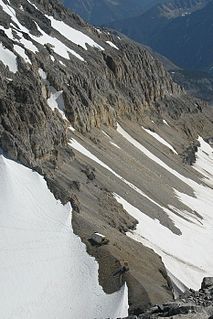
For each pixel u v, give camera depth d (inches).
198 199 4488.2
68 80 4180.6
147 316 1571.1
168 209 3754.9
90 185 3129.9
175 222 3595.0
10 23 4284.0
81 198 2896.2
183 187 4507.9
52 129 3250.5
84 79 4429.1
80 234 2461.9
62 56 4584.2
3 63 3506.4
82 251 2343.8
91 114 4160.9
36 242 2273.6
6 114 2896.2
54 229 2406.5
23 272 2080.5
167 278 2600.9
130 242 2723.9
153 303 2119.8
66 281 2145.7
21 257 2150.6
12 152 2738.7
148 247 2893.7
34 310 1941.4
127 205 3282.5
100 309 2058.3
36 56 3988.7
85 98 4188.0
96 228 2596.0
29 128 2982.3
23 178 2615.7
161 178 4323.3
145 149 4763.8
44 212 2495.1
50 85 3885.3
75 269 2228.1
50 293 2052.2
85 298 2094.0
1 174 2518.5
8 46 3730.3
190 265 3105.3
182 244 3363.7
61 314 1978.3
